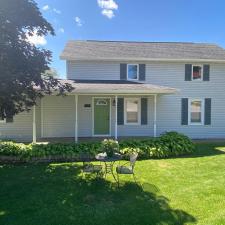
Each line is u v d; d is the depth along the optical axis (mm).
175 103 20453
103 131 19703
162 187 9281
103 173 10609
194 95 20672
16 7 12320
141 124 20000
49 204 7926
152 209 7523
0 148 13125
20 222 6828
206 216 7055
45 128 19281
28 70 12695
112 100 19656
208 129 20875
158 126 20297
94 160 13328
